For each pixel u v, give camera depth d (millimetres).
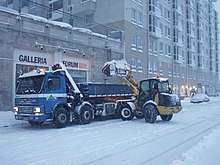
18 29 19453
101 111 16406
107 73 17641
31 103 12875
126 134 11539
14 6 21156
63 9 38344
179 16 50531
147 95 16250
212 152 8016
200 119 17234
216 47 80000
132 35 33688
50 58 21969
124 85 18172
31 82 13211
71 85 14648
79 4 35750
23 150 8570
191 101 38531
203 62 66312
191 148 8391
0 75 18406
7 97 18781
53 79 13422
